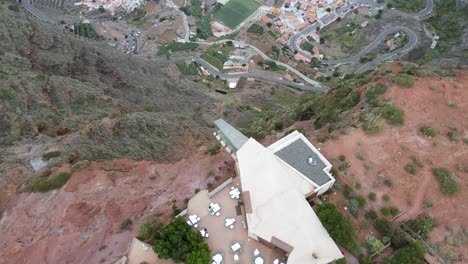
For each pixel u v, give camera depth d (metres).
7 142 58.56
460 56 113.81
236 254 41.41
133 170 54.06
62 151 56.47
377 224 43.41
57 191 47.66
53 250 41.78
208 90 129.50
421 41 148.88
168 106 98.75
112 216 45.50
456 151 50.44
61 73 87.69
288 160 45.28
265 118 82.94
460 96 57.25
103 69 99.25
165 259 40.38
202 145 68.81
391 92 56.97
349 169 47.78
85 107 74.38
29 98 68.00
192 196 47.88
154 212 45.88
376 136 51.19
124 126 66.69
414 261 39.62
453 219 44.16
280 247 39.47
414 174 47.56
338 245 41.38
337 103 65.69
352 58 151.50
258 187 43.12
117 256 42.03
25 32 87.44
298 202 42.06
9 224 44.12
